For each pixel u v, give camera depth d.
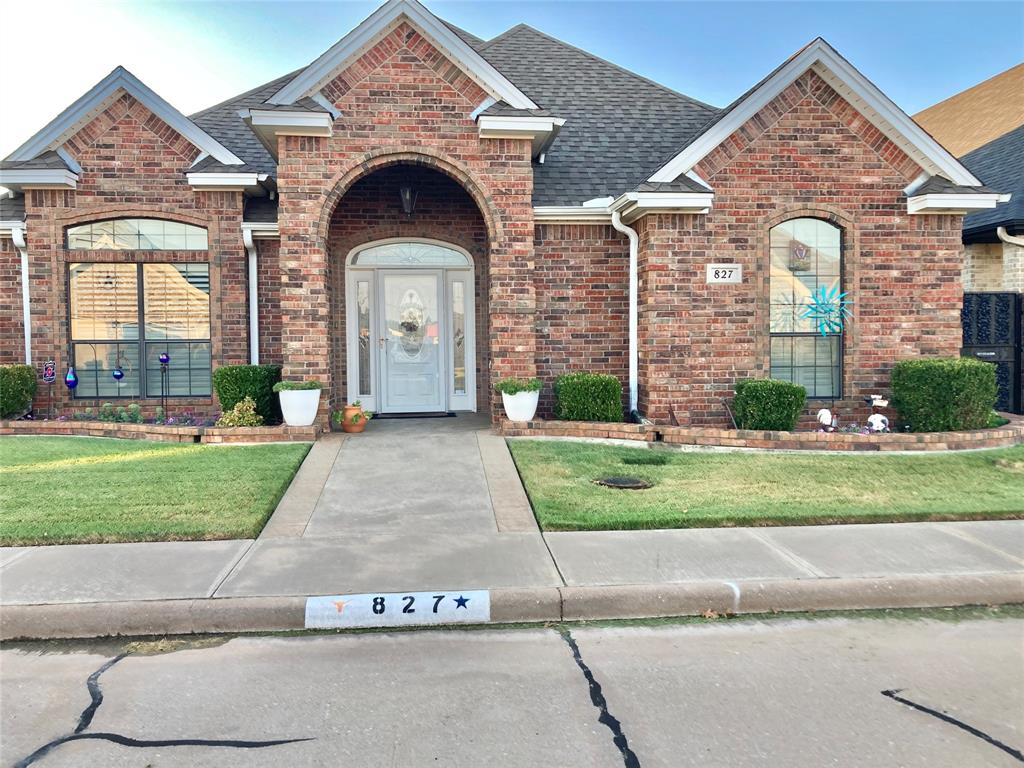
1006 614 4.82
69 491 6.92
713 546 5.68
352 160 9.66
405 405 11.95
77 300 10.77
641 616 4.77
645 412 10.13
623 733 3.33
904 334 10.31
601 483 7.41
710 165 9.95
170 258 10.69
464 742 3.26
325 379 9.72
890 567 5.23
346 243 11.39
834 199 10.13
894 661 4.09
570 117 12.49
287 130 9.43
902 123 9.96
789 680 3.85
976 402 9.41
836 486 7.33
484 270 11.67
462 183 9.92
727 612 4.82
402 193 10.92
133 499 6.68
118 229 10.73
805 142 10.05
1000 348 12.41
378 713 3.52
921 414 9.57
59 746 3.23
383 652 4.23
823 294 10.30
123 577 5.00
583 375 10.00
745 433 9.04
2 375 10.00
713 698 3.66
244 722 3.44
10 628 4.43
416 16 9.47
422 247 11.83
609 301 10.73
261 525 6.14
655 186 9.54
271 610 4.58
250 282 10.85
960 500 6.84
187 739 3.29
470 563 5.31
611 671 3.96
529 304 9.99
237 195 10.66
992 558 5.42
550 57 14.03
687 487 7.27
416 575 5.08
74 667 4.04
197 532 5.88
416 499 6.98
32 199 10.49
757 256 10.03
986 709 3.55
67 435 9.88
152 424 10.01
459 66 9.71
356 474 7.79
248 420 9.53
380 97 9.69
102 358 10.87
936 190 9.94
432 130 9.78
